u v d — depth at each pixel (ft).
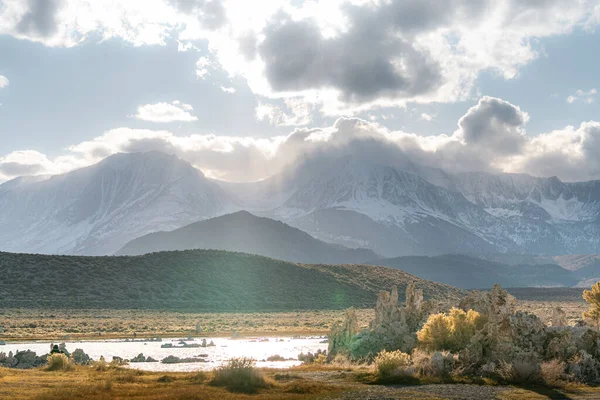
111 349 264.31
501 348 139.03
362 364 168.35
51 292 564.30
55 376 140.87
